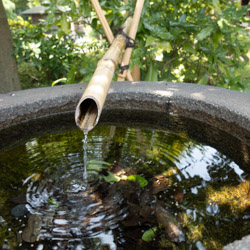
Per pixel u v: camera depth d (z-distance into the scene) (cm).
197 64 420
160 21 331
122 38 267
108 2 361
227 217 130
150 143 203
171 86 262
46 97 234
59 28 367
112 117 249
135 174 165
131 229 125
